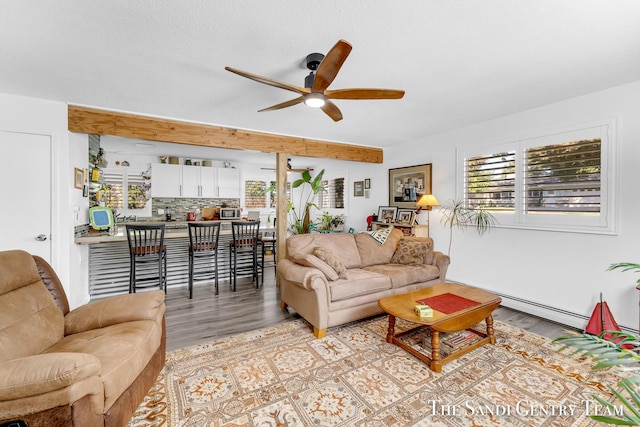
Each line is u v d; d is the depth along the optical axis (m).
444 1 1.50
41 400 1.09
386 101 2.95
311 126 3.88
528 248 3.28
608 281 2.69
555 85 2.59
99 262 3.66
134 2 1.50
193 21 1.66
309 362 2.25
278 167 4.32
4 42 1.88
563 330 2.82
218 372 2.11
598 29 1.74
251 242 4.25
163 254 3.80
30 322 1.61
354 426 1.60
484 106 3.11
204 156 6.43
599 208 2.73
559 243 3.03
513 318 3.13
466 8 1.55
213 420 1.64
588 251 2.82
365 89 1.92
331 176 6.94
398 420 1.64
